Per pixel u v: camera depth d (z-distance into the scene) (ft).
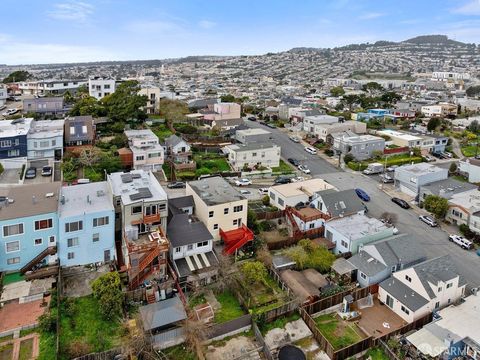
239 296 123.95
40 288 122.11
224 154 269.85
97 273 132.16
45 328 105.91
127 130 276.41
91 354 97.45
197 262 135.54
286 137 338.95
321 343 110.22
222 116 358.64
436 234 174.81
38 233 128.36
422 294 122.21
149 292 122.52
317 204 179.73
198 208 162.61
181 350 107.14
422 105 478.59
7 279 124.77
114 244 137.49
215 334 111.14
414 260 140.77
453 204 183.42
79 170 219.61
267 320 117.50
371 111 431.43
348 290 129.18
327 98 547.08
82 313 114.21
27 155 226.58
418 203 207.92
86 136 249.75
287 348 106.22
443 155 302.25
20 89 471.21
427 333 108.88
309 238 164.25
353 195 183.93
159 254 128.57
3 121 255.70
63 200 139.95
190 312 115.03
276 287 133.39
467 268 148.36
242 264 137.18
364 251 144.87
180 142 251.60
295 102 481.46
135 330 106.32
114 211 135.44
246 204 160.25
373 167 254.68
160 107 361.92
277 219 179.32
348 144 283.59
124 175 158.92
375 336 112.88
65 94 419.54
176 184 214.48
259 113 426.92
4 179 204.44
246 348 108.78
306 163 274.36
